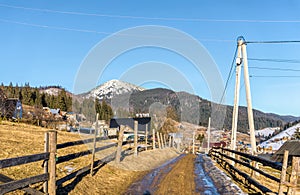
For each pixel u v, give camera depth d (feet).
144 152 61.21
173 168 49.26
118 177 35.37
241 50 55.21
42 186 22.56
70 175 26.23
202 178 38.73
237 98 59.72
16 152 36.88
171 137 118.01
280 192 24.32
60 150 45.73
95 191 27.45
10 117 131.23
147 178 37.01
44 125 128.77
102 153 42.27
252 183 31.32
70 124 134.41
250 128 49.88
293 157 23.98
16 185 17.48
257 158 32.60
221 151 67.87
